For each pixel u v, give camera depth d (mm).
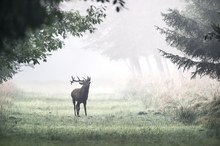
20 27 16203
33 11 16266
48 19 29125
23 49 39312
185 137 38062
